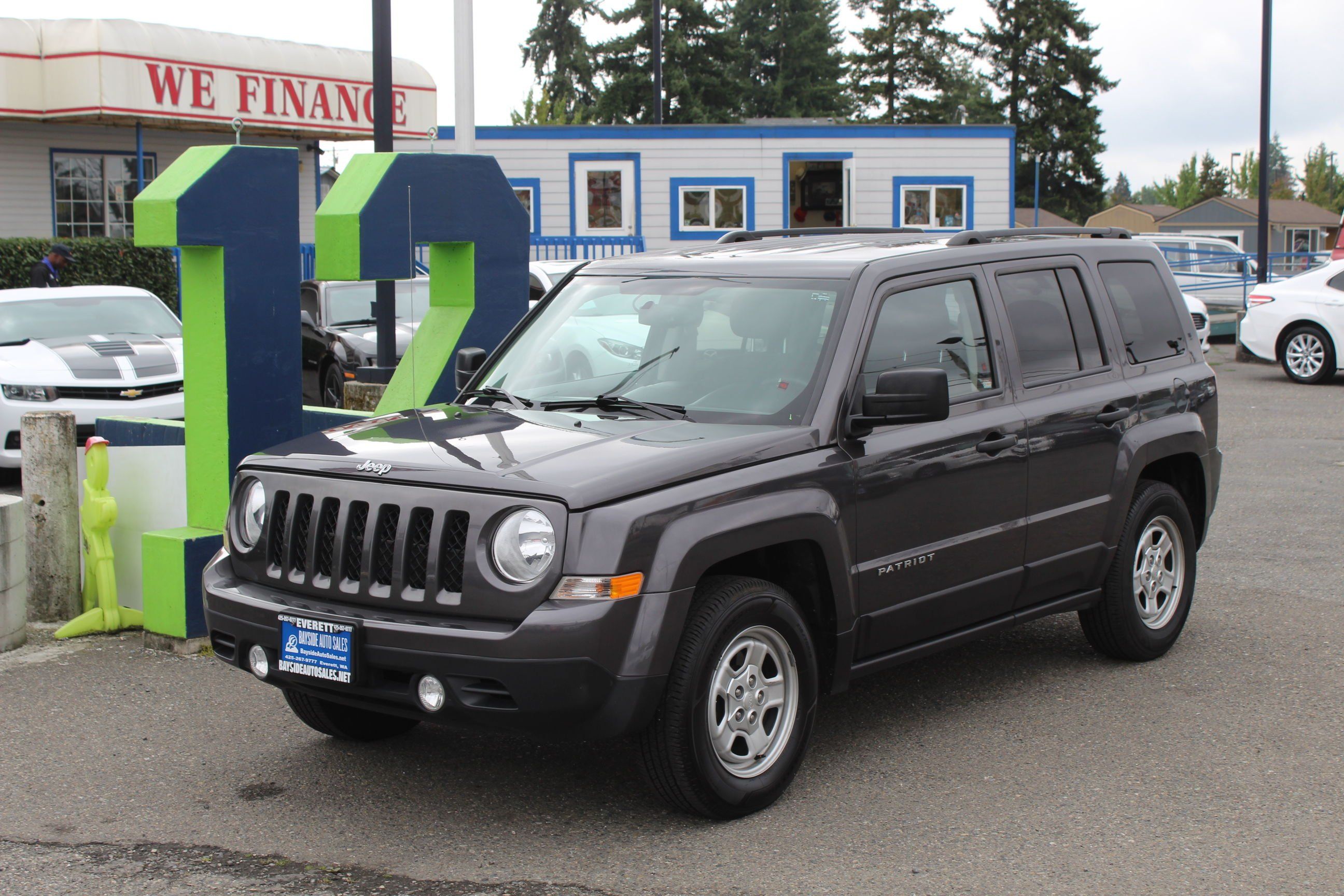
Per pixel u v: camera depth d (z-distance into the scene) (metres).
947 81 75.88
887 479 5.00
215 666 6.48
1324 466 11.97
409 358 8.10
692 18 62.38
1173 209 100.62
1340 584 7.93
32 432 7.17
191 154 6.60
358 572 4.50
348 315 16.06
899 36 76.19
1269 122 24.81
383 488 4.46
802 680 4.77
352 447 4.81
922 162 27.50
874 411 4.79
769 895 4.07
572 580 4.16
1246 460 12.38
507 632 4.15
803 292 5.26
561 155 26.78
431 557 4.30
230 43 22.72
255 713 5.83
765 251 5.80
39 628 7.14
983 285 5.67
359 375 10.71
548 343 5.70
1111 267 6.40
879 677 6.30
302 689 4.64
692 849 4.40
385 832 4.59
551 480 4.25
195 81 22.12
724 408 4.98
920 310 5.37
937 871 4.22
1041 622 7.31
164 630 6.70
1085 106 74.75
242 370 6.65
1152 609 6.47
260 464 4.89
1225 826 4.55
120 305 12.71
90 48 20.91
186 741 5.49
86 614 7.05
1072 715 5.71
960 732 5.53
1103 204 75.44
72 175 23.50
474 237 8.01
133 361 11.43
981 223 27.80
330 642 4.43
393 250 7.46
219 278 6.54
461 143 11.62
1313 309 18.77
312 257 25.64
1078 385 5.96
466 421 5.11
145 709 5.87
